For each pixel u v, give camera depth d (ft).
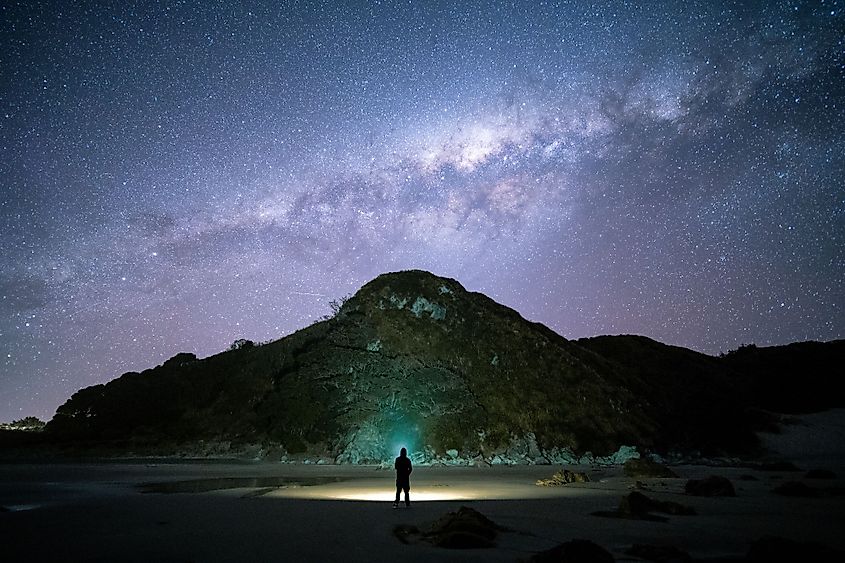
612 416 177.68
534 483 91.04
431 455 144.36
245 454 153.38
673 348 282.97
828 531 44.98
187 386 199.52
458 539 36.81
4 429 233.14
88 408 199.11
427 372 182.80
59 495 68.95
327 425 160.86
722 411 201.57
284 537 39.09
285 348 205.26
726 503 64.28
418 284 232.32
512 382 184.96
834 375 259.39
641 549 34.88
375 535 40.32
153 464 134.00
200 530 41.81
